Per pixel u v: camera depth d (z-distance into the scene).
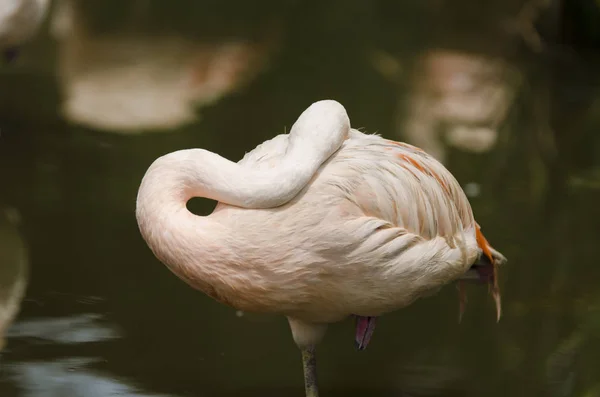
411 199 6.76
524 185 13.06
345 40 21.58
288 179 6.18
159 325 8.52
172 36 20.62
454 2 24.33
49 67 17.28
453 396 7.50
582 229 11.48
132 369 7.61
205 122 14.68
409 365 8.07
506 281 9.95
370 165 6.62
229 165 6.20
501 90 18.19
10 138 13.25
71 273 9.39
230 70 18.22
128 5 22.80
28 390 7.08
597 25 21.14
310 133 6.38
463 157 13.98
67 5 21.89
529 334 8.77
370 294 6.59
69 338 8.07
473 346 8.50
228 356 8.03
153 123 14.48
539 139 15.38
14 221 10.47
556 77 19.58
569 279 10.03
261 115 15.27
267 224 6.16
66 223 10.54
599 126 16.33
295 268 6.25
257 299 6.36
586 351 8.42
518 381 7.82
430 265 6.79
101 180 11.89
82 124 14.20
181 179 6.20
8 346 7.82
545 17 21.83
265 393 7.36
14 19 13.24
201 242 6.09
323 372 7.88
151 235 6.16
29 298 8.78
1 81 16.12
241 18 22.97
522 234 11.19
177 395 7.21
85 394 7.09
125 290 9.18
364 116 15.55
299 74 18.34
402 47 21.17
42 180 11.74
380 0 25.64
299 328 7.02
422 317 9.15
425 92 17.66
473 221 7.61
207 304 9.16
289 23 22.92
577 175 13.70
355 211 6.40
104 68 17.52
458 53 20.88
